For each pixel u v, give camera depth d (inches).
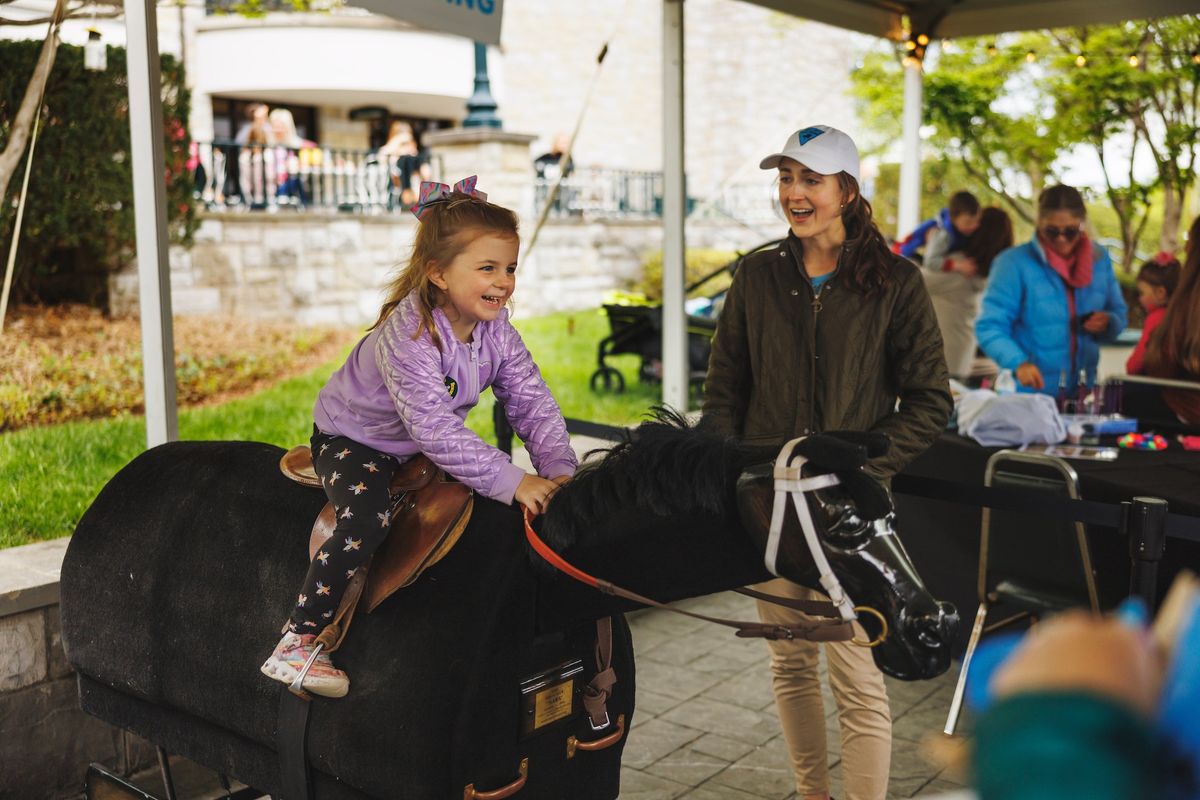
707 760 138.6
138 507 101.0
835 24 240.4
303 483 89.1
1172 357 186.2
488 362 85.0
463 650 76.4
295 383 307.7
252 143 399.5
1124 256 438.6
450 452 78.0
